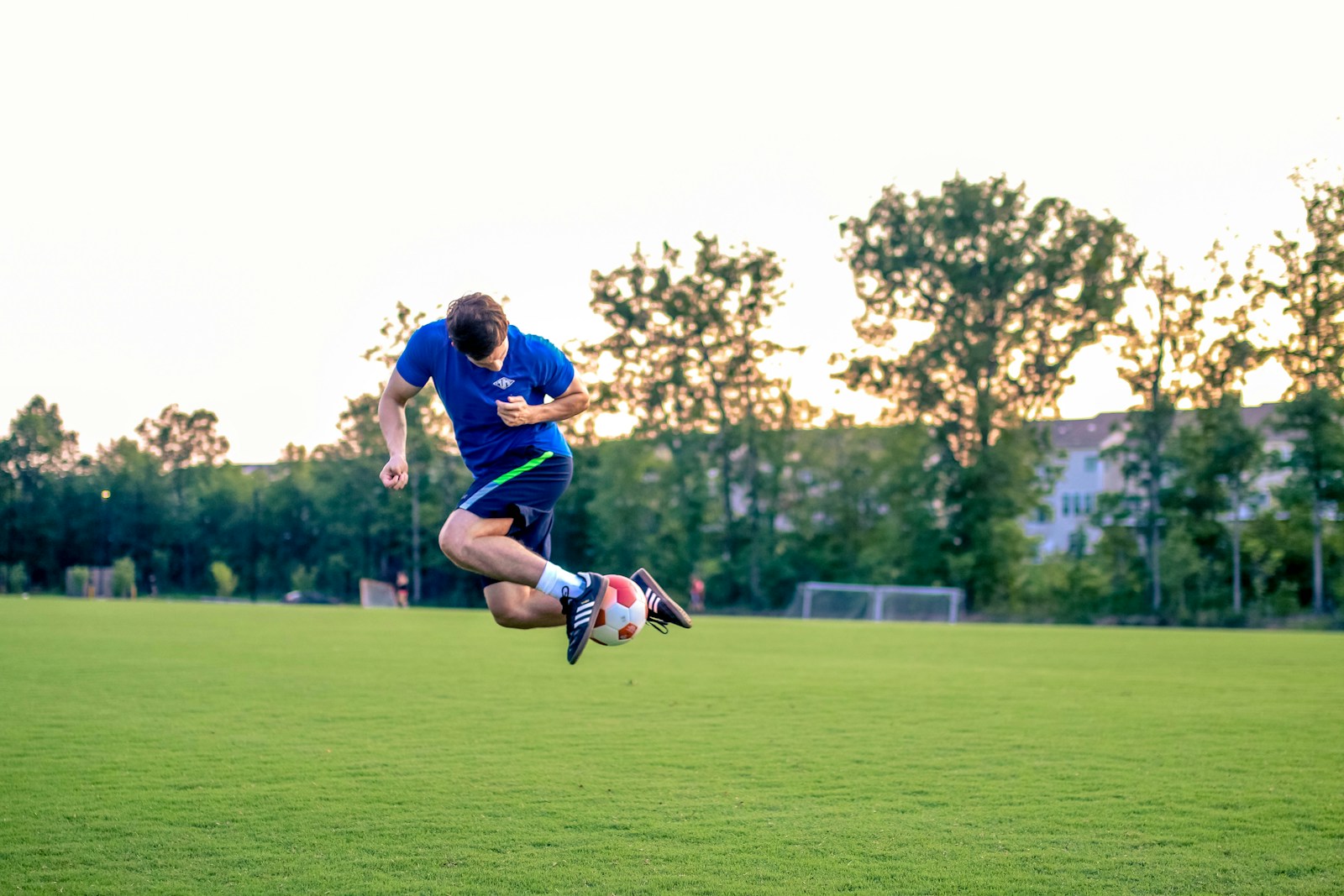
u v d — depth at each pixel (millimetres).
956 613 45719
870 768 7988
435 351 4418
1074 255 50125
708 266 58094
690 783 7434
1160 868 5391
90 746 8883
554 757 8438
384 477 4363
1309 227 44812
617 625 4336
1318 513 43469
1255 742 9234
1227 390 46219
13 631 24312
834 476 55875
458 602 65688
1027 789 7277
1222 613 44062
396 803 6789
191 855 5602
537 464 4445
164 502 79375
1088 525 51219
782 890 5027
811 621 42000
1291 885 5113
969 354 50906
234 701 11844
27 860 5500
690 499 58875
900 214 52625
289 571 74625
